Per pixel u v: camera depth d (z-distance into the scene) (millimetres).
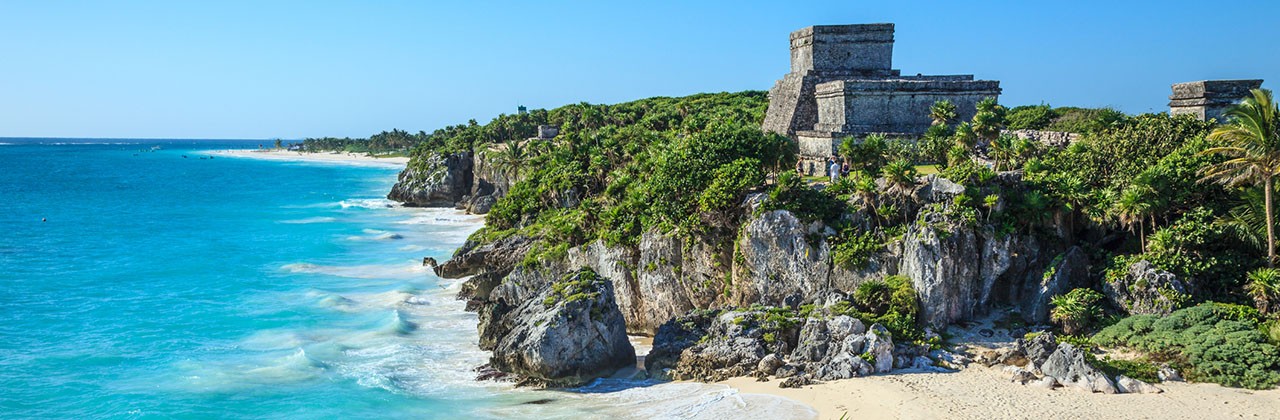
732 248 54312
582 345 45375
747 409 38938
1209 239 46000
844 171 62312
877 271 49406
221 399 42500
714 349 45375
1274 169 44188
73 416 40500
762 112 118188
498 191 131000
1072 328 45281
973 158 62219
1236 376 38438
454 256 77688
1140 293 45219
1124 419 35594
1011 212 49500
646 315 58281
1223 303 43938
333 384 44594
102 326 56469
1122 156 54250
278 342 52312
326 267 77688
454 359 49062
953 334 46750
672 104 169750
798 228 51469
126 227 108438
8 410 41094
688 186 56375
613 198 72812
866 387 40281
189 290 67312
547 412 40250
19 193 165875
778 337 45969
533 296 50344
